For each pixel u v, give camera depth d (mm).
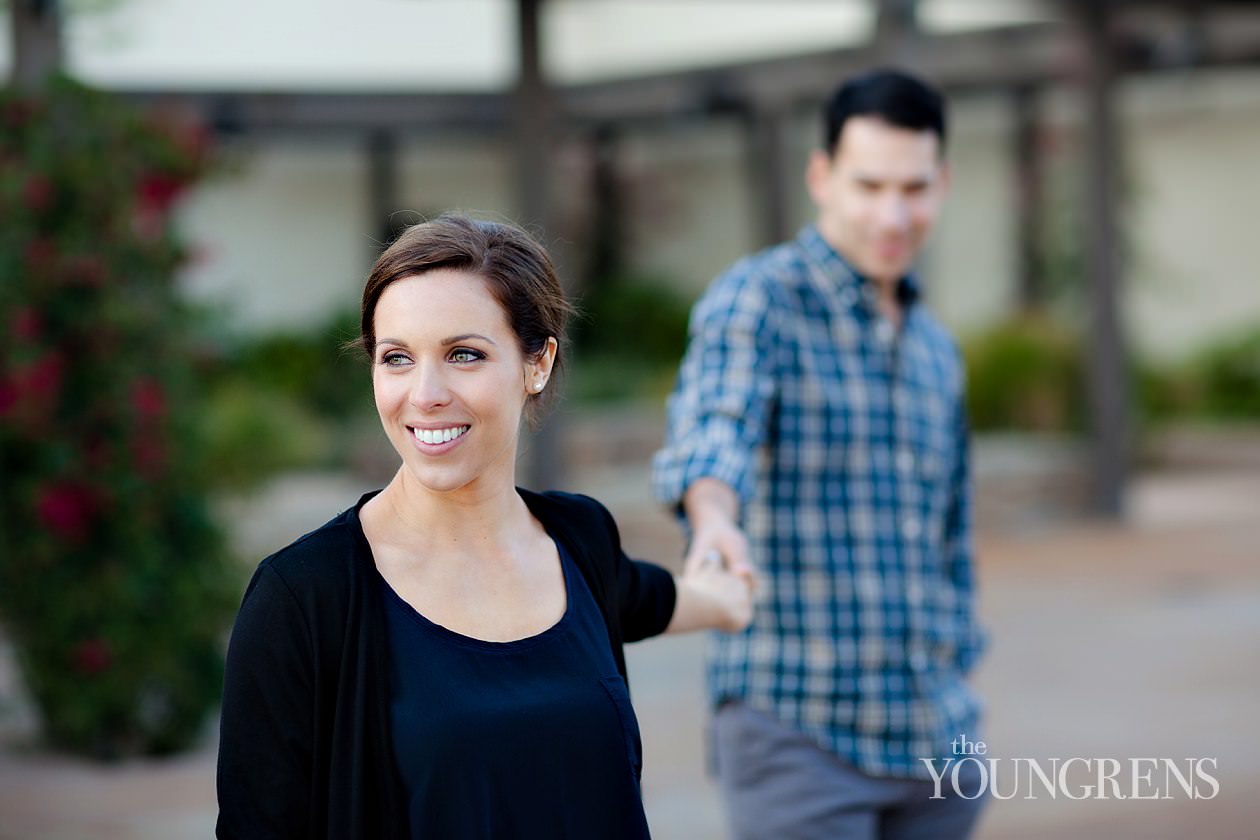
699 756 5180
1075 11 10070
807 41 14500
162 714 5355
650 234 17125
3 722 5742
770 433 2607
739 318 2574
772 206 12789
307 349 14734
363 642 1563
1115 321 10328
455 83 12453
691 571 2178
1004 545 9531
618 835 1647
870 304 2662
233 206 16016
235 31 12938
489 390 1621
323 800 1549
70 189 5086
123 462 5109
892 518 2639
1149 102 15234
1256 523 10062
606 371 14961
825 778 2557
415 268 1619
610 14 14734
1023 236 14570
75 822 4469
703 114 12797
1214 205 15000
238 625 1566
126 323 5074
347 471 12414
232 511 5734
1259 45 10953
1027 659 6570
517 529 1726
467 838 1552
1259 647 6656
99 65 11555
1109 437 10422
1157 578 8297
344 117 11742
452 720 1563
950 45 10781
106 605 5102
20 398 4875
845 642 2580
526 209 8930
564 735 1616
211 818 4496
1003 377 12594
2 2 6172
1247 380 14469
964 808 2672
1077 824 4430
